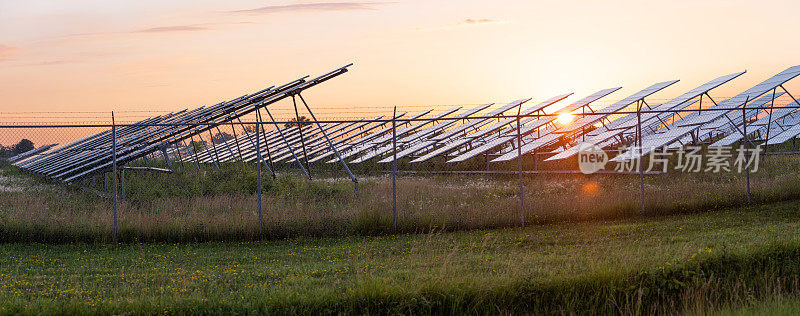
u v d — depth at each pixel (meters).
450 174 28.72
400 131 39.00
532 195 20.50
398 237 14.18
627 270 8.95
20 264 11.10
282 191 19.50
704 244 11.64
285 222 14.41
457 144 29.94
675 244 11.94
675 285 8.82
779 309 8.27
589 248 11.98
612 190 20.36
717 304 8.73
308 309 7.68
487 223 15.38
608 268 9.09
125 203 16.81
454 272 9.32
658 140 25.81
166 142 25.69
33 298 8.30
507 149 33.38
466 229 15.20
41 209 15.66
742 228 14.18
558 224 15.74
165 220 14.25
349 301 7.85
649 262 9.35
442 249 12.54
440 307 7.99
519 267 9.68
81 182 23.23
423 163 31.75
